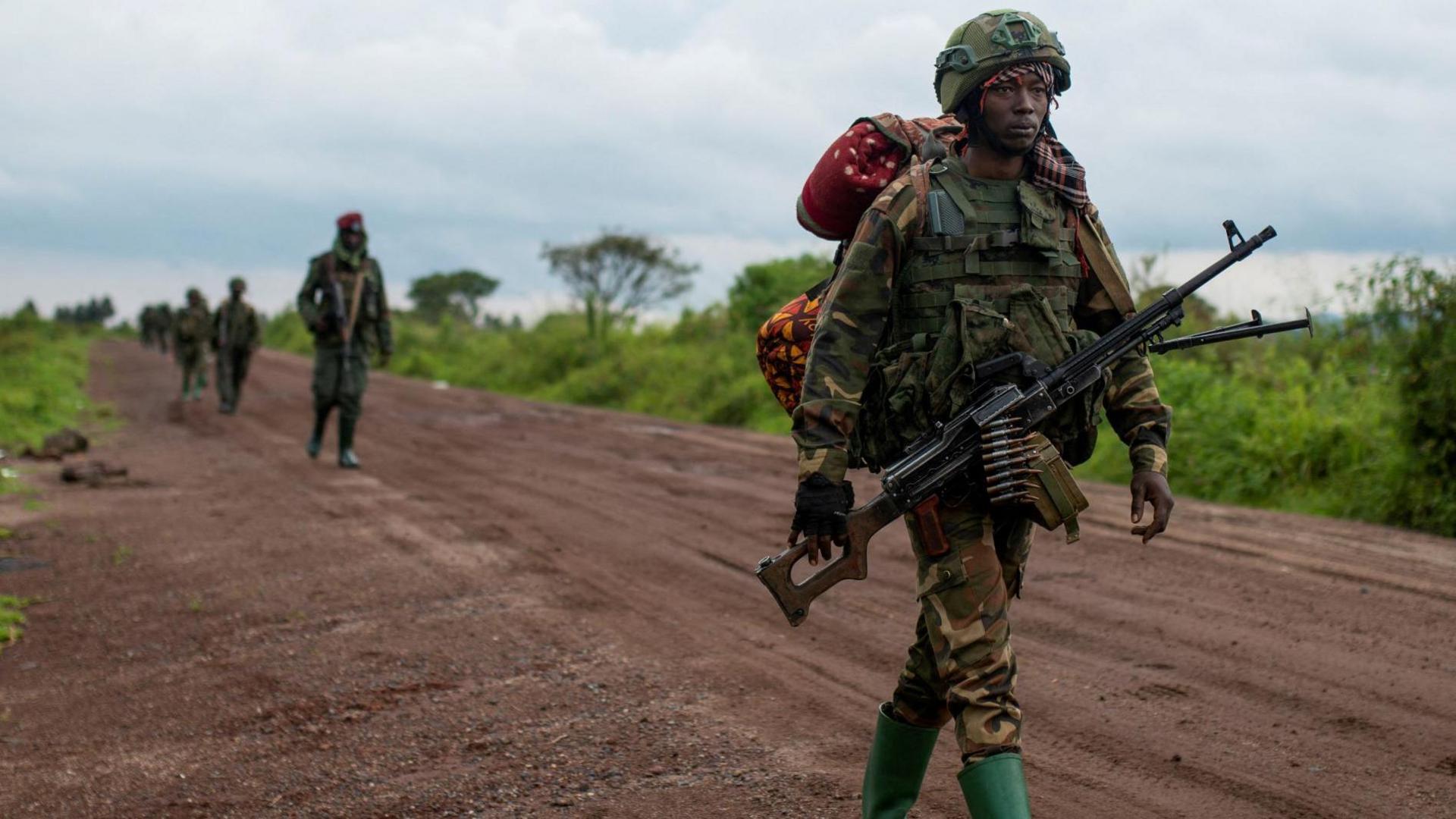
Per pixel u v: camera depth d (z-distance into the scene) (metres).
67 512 8.51
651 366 21.62
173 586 6.30
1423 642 4.88
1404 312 8.27
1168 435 2.79
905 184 2.68
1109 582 5.98
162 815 3.50
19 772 3.88
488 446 12.76
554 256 40.00
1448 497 7.62
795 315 2.96
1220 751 3.74
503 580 6.27
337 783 3.70
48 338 41.50
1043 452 2.61
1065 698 4.27
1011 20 2.66
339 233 10.82
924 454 2.62
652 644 5.07
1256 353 11.30
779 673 4.63
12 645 5.35
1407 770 3.55
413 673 4.75
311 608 5.78
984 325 2.60
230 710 4.41
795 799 3.42
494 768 3.76
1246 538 7.10
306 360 38.31
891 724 2.92
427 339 37.12
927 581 2.65
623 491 9.32
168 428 14.92
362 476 10.23
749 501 8.75
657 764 3.74
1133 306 2.80
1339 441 9.12
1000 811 2.43
